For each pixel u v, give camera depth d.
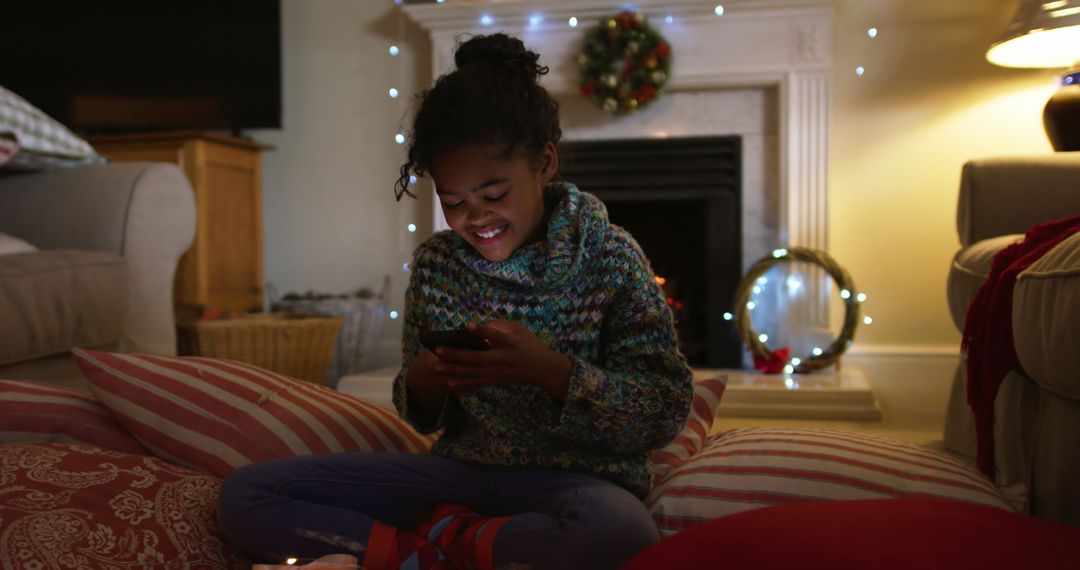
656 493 1.08
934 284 3.30
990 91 3.24
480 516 0.99
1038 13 2.65
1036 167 2.18
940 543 0.67
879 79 3.32
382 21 3.71
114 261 2.06
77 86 3.65
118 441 1.25
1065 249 1.21
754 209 3.43
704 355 3.52
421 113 0.98
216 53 3.60
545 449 1.03
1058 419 1.27
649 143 3.46
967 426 2.07
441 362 0.93
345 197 3.77
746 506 1.02
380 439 1.34
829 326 3.30
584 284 1.03
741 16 3.30
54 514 0.98
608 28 3.28
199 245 3.30
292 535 0.95
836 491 1.03
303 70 3.78
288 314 3.12
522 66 1.04
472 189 0.95
